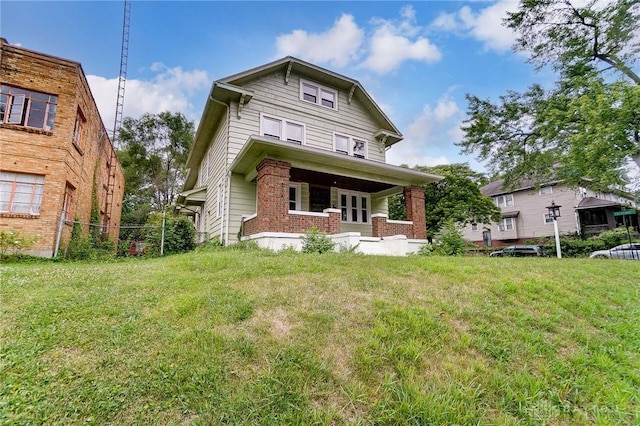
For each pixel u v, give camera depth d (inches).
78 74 432.5
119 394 83.1
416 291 167.3
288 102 494.9
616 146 431.5
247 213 430.6
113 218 788.0
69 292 157.6
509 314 148.7
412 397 88.0
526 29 550.3
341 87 559.2
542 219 1073.5
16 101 387.9
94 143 566.6
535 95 570.3
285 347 106.0
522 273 219.3
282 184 351.6
